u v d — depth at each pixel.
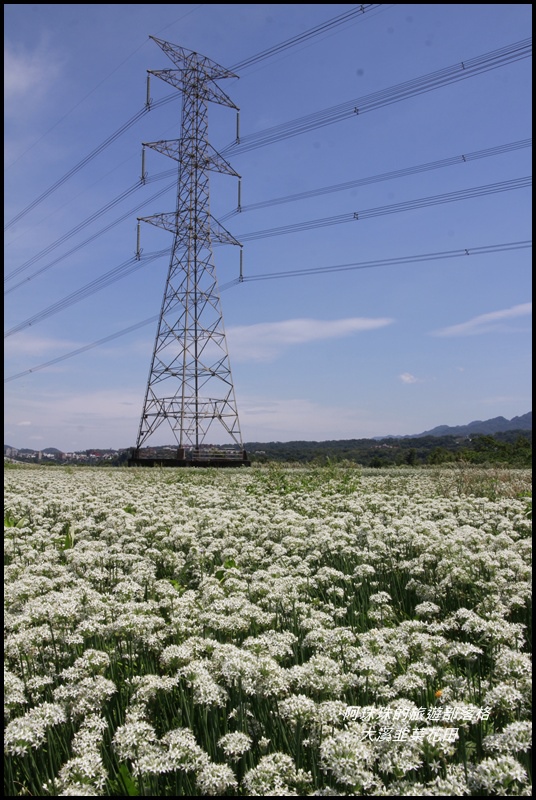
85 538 13.38
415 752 4.65
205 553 11.48
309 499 17.38
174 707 5.91
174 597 8.52
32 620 7.23
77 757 4.83
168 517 14.48
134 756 4.83
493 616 7.33
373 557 10.81
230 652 6.01
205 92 60.62
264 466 44.94
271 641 6.57
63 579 9.23
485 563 9.51
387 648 6.57
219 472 36.69
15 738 4.82
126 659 6.94
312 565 11.46
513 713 5.39
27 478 32.12
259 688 5.56
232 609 7.61
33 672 6.61
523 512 14.20
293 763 4.88
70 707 5.60
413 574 10.06
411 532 12.01
